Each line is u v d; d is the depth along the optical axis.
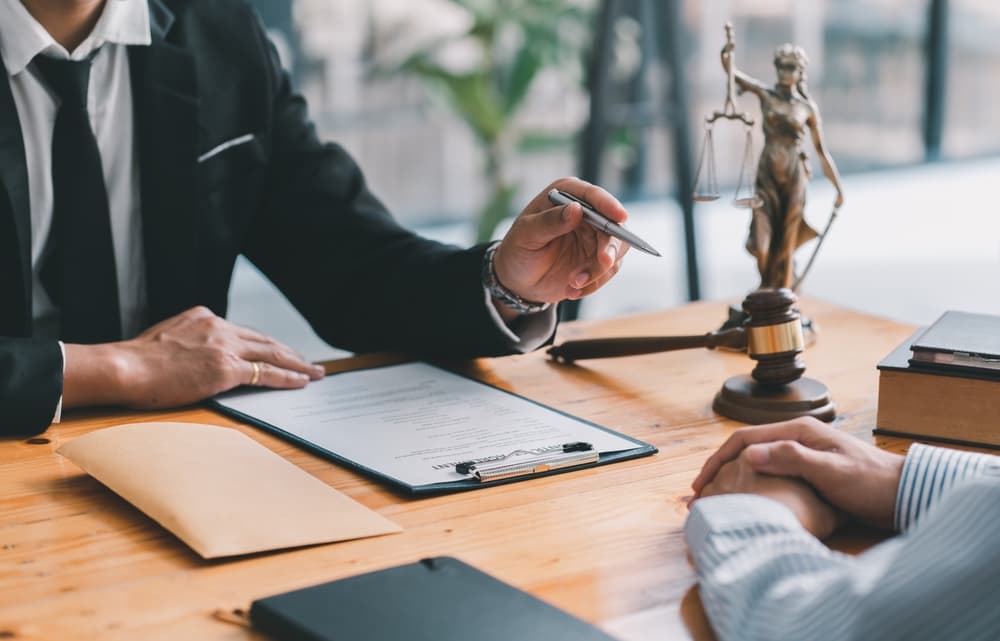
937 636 0.68
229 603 0.79
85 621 0.77
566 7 4.47
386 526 0.91
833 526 0.90
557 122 5.02
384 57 4.75
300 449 1.10
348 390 1.29
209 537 0.87
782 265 1.37
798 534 0.80
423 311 1.39
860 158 5.67
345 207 1.62
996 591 0.68
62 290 1.50
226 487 0.95
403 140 4.93
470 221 5.11
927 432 1.12
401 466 1.04
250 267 4.74
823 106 5.51
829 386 1.28
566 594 0.81
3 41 1.43
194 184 1.58
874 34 5.50
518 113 4.86
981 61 5.68
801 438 0.95
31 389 1.15
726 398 1.20
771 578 0.76
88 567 0.85
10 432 1.15
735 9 5.21
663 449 1.10
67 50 1.49
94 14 1.49
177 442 1.04
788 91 1.33
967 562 0.68
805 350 1.41
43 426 1.16
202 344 1.28
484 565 0.85
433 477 1.01
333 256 1.58
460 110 4.55
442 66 4.71
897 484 0.90
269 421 1.17
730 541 0.81
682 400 1.25
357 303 1.51
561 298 1.31
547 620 0.73
